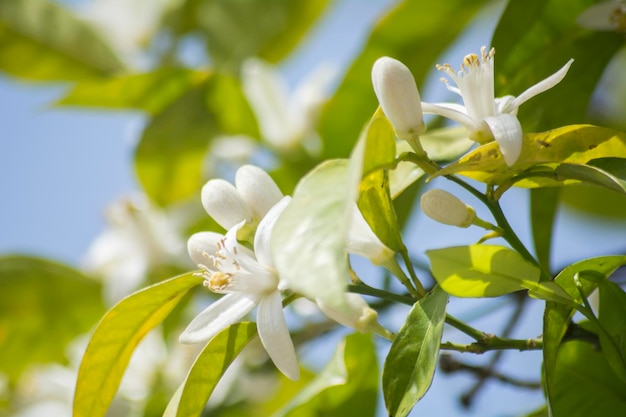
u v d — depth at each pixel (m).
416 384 0.29
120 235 0.52
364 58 0.44
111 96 0.51
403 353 0.30
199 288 0.48
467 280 0.30
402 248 0.31
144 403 0.47
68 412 0.51
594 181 0.30
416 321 0.30
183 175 0.51
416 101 0.30
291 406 0.37
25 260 0.52
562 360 0.33
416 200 0.43
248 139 0.51
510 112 0.31
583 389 0.33
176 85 0.51
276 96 0.51
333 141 0.46
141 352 0.48
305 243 0.26
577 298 0.31
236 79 0.50
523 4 0.37
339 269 0.26
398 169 0.34
